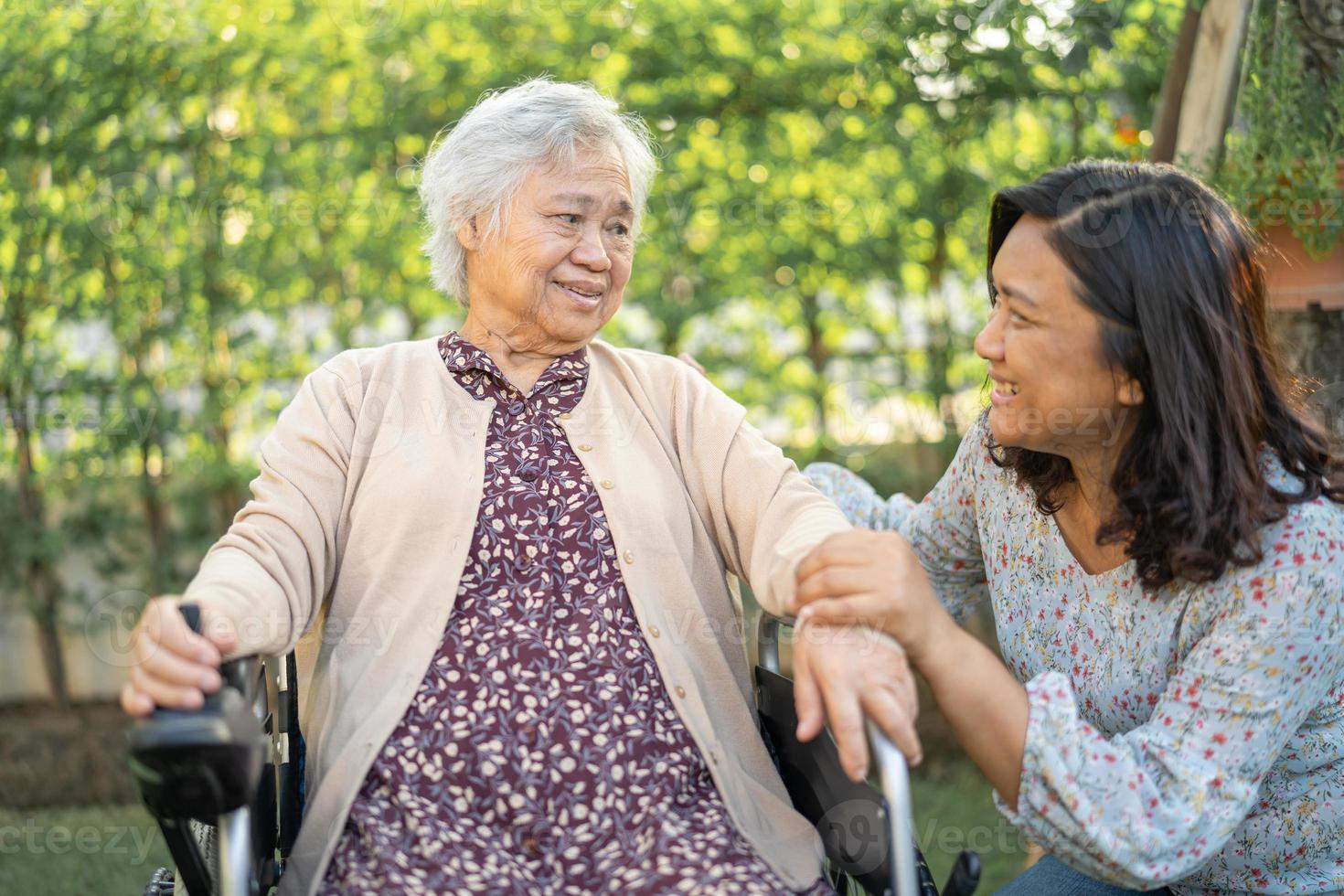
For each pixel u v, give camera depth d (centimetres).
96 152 313
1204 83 223
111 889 254
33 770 320
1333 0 205
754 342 344
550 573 149
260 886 128
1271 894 139
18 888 253
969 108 313
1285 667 126
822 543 127
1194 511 127
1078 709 145
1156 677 137
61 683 336
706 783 142
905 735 118
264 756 129
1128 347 130
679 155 321
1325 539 127
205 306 321
